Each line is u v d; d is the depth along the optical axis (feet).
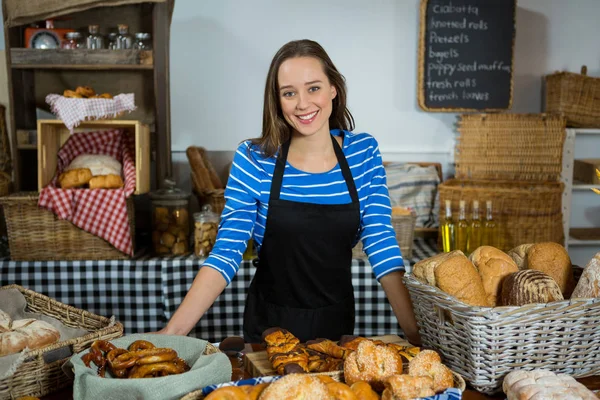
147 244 10.55
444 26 12.07
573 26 12.73
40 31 10.46
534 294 3.79
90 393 3.30
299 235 5.65
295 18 12.32
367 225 5.70
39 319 4.61
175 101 12.35
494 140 11.47
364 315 9.37
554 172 11.28
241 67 12.35
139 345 3.75
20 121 10.92
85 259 9.34
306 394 2.97
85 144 10.02
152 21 11.00
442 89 12.23
